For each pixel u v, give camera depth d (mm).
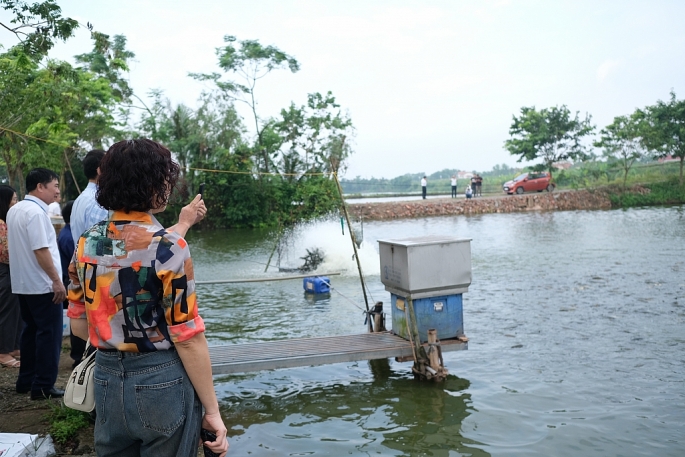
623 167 48344
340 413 5629
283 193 35875
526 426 5242
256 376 6793
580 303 10297
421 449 4828
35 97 14414
